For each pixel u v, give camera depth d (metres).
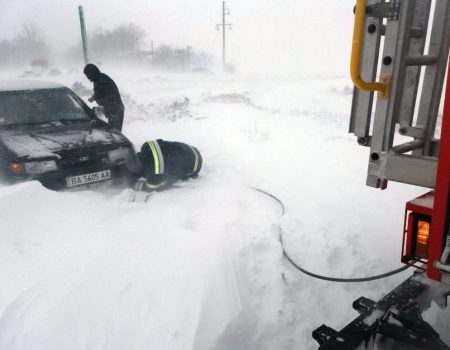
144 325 2.43
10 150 4.47
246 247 3.28
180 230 3.47
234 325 2.50
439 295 2.20
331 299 2.90
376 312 2.02
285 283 2.97
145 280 2.77
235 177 5.42
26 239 3.25
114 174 4.87
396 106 1.94
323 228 3.80
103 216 3.83
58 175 4.46
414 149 2.18
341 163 6.01
